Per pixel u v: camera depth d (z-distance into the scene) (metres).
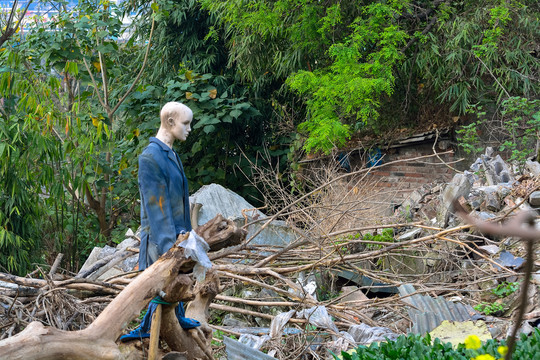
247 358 4.48
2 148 8.34
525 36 11.22
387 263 7.27
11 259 8.75
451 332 4.91
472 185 9.08
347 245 6.85
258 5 11.99
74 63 10.27
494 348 3.29
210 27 13.43
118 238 11.63
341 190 7.89
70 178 9.87
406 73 12.06
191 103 12.23
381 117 12.44
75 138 10.22
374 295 7.53
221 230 3.71
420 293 5.95
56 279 5.83
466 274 6.41
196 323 3.67
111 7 11.92
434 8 11.79
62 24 10.56
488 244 6.66
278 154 13.73
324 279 7.01
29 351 2.57
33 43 10.30
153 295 3.15
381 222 7.94
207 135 13.10
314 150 11.91
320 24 11.84
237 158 13.81
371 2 11.70
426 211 8.06
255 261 6.42
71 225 11.10
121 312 3.00
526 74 10.80
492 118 11.48
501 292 5.70
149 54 14.48
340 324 5.43
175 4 13.45
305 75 11.13
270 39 12.84
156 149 3.56
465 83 11.02
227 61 14.87
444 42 11.54
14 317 4.70
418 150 12.21
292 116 13.11
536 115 9.38
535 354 3.10
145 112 11.98
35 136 8.82
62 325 4.84
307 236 6.06
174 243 3.39
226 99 13.11
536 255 6.14
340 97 11.09
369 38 10.89
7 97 9.52
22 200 9.05
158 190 3.48
